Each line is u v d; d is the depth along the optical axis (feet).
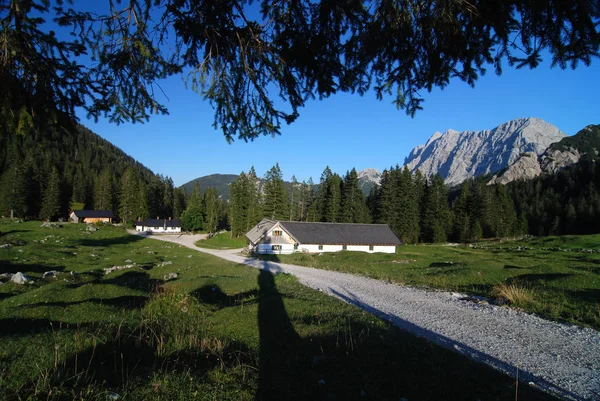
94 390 15.60
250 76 18.37
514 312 39.11
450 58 15.40
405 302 44.83
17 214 248.93
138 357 20.97
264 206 251.39
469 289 54.49
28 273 77.25
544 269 71.31
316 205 265.95
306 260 117.60
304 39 16.34
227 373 19.70
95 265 99.45
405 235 236.63
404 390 18.66
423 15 13.50
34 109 14.83
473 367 22.49
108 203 337.72
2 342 21.04
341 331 29.27
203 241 245.24
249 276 69.82
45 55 14.47
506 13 12.29
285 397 17.56
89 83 16.53
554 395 19.42
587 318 35.45
